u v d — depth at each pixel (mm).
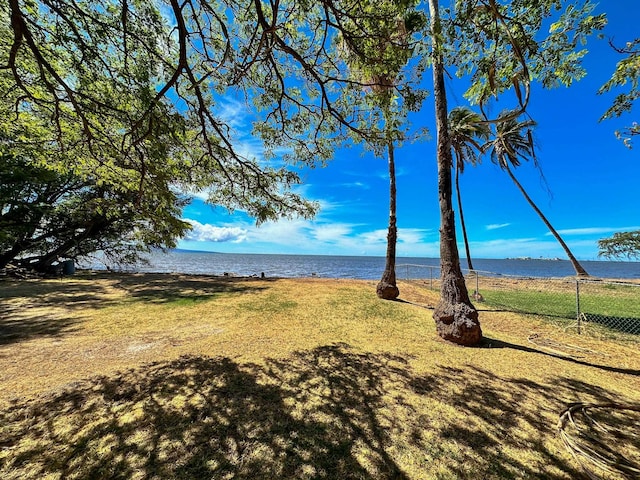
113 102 3812
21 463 2031
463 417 2697
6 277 13359
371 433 2443
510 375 3635
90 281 12633
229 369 3695
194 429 2451
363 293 9789
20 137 4527
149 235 5625
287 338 5039
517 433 2467
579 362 4094
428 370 3768
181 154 4422
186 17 3467
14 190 11398
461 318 4840
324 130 4328
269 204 4949
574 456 2189
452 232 5289
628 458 2172
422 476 1976
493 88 3373
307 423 2570
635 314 7051
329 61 3564
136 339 4910
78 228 15992
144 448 2207
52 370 3607
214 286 11297
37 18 3145
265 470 2010
